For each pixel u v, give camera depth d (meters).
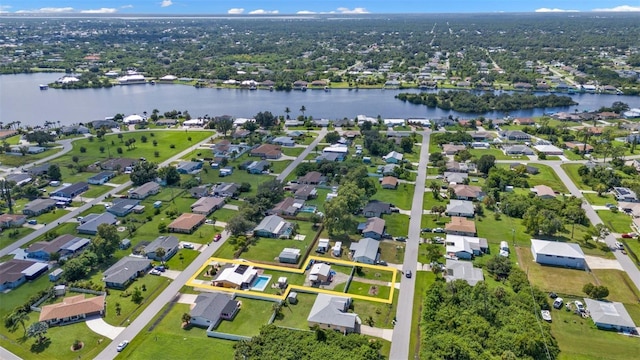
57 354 95.12
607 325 101.81
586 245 138.25
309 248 137.38
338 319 100.94
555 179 193.25
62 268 125.69
